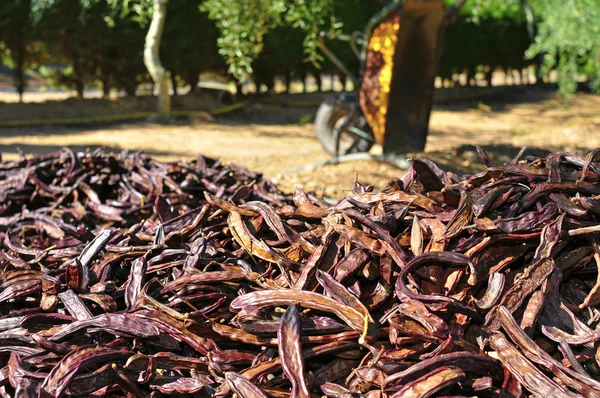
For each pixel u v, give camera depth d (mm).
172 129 16266
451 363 1168
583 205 1484
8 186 3271
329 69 25703
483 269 1399
